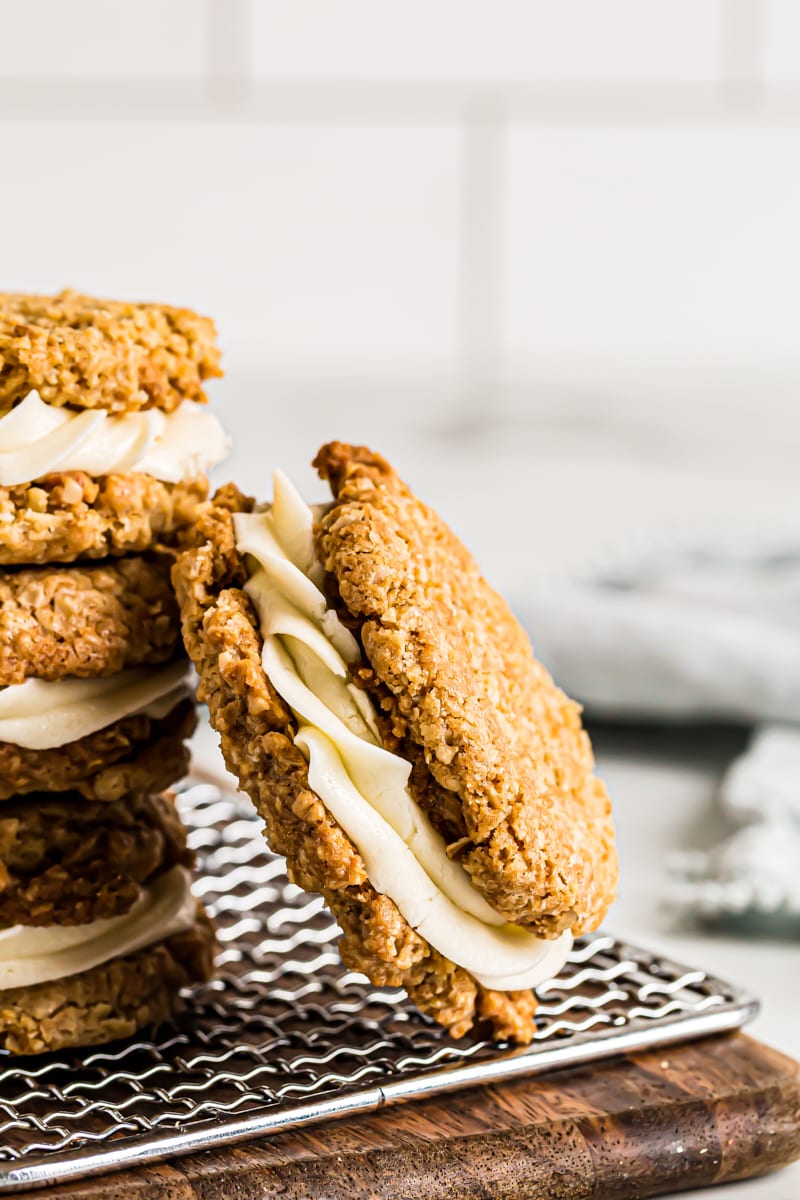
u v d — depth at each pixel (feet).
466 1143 1.11
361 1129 1.11
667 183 3.18
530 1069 1.15
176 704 1.22
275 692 1.12
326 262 3.13
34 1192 1.06
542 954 1.17
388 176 3.11
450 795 1.13
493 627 1.22
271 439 3.15
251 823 1.52
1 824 1.18
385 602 1.13
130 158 3.01
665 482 3.10
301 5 3.02
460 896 1.14
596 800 1.23
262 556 1.14
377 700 1.14
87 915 1.19
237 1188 1.08
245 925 1.35
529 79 3.12
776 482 3.13
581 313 3.23
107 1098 1.14
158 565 1.19
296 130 3.06
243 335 3.13
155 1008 1.22
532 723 1.21
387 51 3.07
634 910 1.52
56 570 1.17
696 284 3.23
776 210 3.20
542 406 3.24
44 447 1.15
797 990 1.39
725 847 1.54
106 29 2.96
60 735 1.17
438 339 3.20
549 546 2.66
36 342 1.15
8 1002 1.18
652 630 1.79
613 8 3.11
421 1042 1.20
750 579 2.08
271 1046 1.18
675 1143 1.14
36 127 2.96
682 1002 1.22
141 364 1.18
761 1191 1.15
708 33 3.13
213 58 3.00
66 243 3.02
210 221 3.07
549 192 3.17
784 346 3.26
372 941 1.12
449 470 3.14
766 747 1.69
